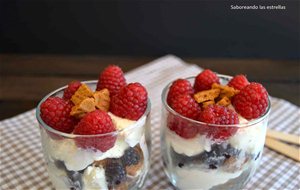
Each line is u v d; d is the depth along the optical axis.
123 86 0.26
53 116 0.23
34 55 0.55
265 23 0.61
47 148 0.24
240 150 0.25
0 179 0.29
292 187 0.29
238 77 0.28
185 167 0.26
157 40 0.64
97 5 0.62
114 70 0.27
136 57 0.56
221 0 0.60
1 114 0.40
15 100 0.43
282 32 0.61
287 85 0.47
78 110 0.23
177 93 0.27
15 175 0.30
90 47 0.65
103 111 0.23
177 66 0.47
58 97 0.25
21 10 0.62
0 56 0.54
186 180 0.26
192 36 0.63
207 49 0.64
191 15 0.62
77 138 0.22
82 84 0.26
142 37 0.64
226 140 0.24
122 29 0.63
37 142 0.33
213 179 0.26
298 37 0.61
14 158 0.31
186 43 0.64
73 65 0.53
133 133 0.23
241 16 0.61
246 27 0.62
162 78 0.44
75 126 0.24
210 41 0.63
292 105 0.40
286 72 0.51
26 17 0.63
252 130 0.25
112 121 0.23
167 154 0.27
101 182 0.23
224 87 0.27
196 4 0.61
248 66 0.53
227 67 0.53
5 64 0.52
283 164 0.31
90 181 0.23
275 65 0.54
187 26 0.63
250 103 0.25
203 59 0.55
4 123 0.36
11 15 0.62
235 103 0.26
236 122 0.24
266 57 0.63
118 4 0.61
